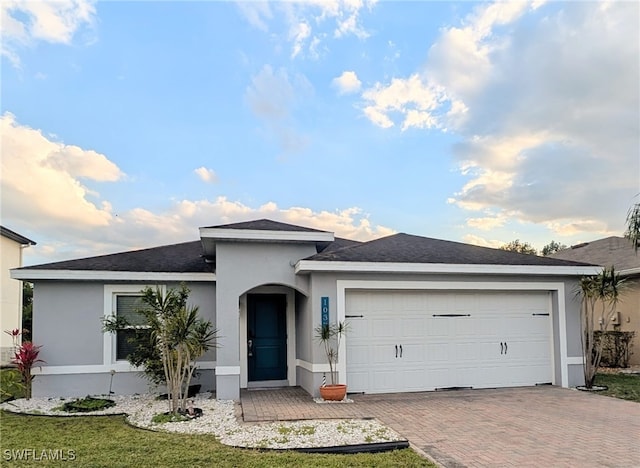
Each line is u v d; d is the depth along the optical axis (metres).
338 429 7.94
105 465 6.21
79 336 12.20
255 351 13.27
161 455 6.62
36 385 11.90
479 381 12.38
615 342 16.78
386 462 6.32
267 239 11.44
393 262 11.57
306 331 12.02
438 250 13.23
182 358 9.88
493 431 8.02
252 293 13.45
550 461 6.43
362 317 11.81
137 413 9.85
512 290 12.70
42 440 7.61
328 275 11.48
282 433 7.73
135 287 12.60
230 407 9.99
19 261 22.78
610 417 9.05
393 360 11.88
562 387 12.53
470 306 12.57
